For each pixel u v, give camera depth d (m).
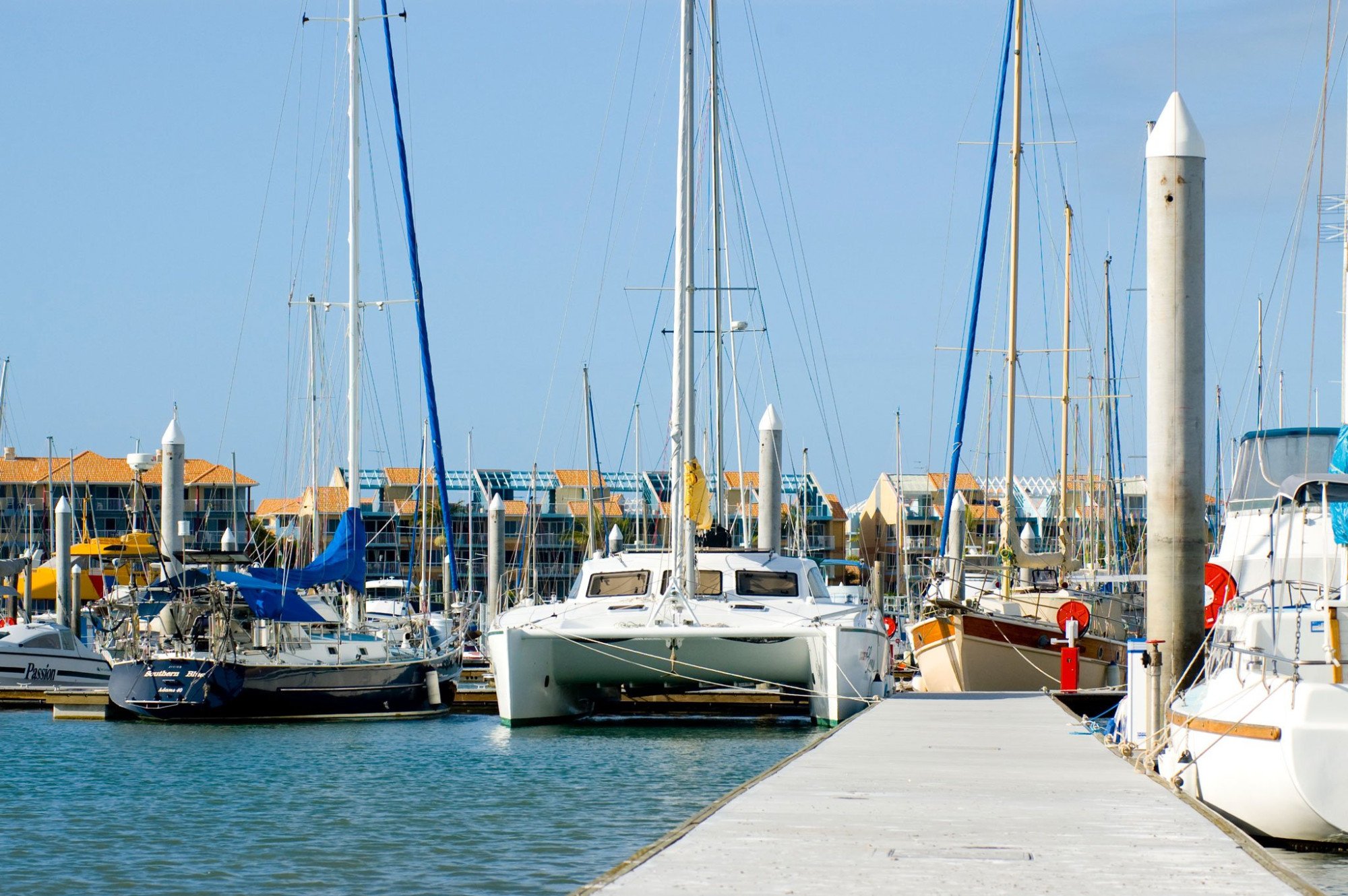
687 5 30.25
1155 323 20.47
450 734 29.31
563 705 30.39
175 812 19.58
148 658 32.22
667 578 29.06
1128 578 41.62
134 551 41.91
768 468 38.78
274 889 14.83
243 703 32.28
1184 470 20.27
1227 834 12.28
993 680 33.75
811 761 17.66
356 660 34.09
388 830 18.02
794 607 27.88
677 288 29.64
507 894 14.45
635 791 21.00
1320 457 25.47
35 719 33.72
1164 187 20.39
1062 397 50.53
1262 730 15.34
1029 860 11.00
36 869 15.87
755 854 11.17
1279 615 17.00
